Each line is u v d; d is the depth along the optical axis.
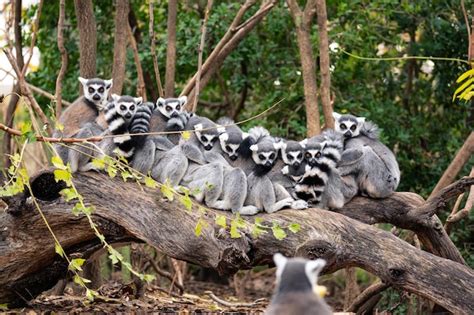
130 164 10.05
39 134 9.10
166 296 13.55
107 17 17.27
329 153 10.34
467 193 14.61
